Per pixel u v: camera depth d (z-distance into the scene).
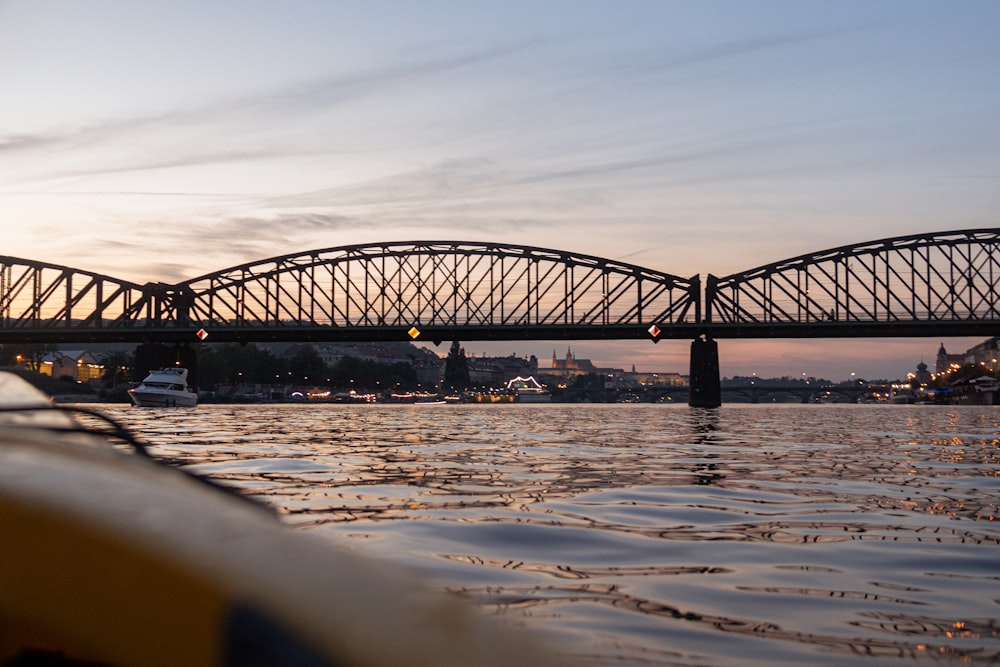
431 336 127.62
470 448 27.95
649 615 6.54
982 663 5.45
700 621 6.40
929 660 5.51
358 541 9.45
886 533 10.82
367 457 23.12
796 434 44.78
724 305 133.88
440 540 9.66
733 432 46.44
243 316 134.50
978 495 15.55
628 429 49.00
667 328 132.25
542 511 12.45
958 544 10.00
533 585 7.52
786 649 5.71
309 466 19.84
